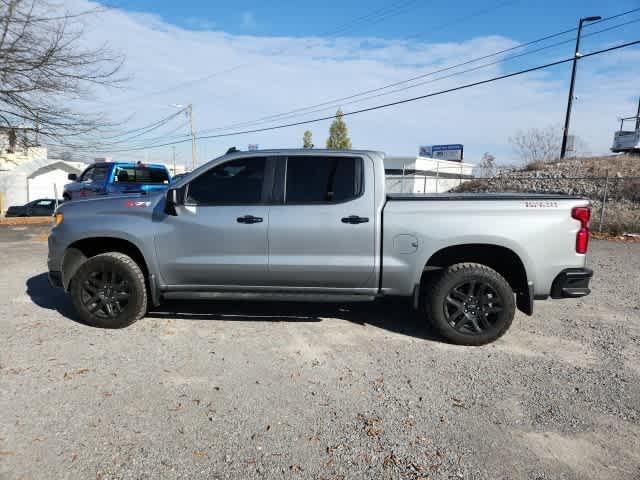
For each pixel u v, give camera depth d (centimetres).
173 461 262
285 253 461
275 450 275
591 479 254
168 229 471
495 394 351
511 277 472
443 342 460
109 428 294
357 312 556
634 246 1159
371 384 365
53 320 506
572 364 410
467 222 439
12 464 256
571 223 435
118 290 478
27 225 1664
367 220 450
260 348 436
